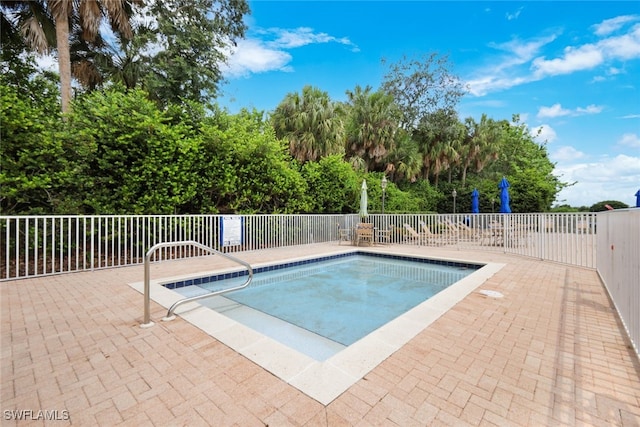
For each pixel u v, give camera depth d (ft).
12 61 28.50
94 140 20.86
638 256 8.24
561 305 12.32
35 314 11.01
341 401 6.07
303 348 10.44
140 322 10.28
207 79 39.58
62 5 25.72
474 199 46.68
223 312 13.94
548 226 23.38
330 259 27.53
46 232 18.45
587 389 6.56
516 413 5.75
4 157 18.25
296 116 45.70
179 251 24.56
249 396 6.23
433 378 6.93
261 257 25.21
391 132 58.13
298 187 35.65
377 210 49.14
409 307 14.93
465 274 22.27
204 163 26.66
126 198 22.08
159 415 5.65
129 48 35.55
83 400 6.08
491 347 8.53
